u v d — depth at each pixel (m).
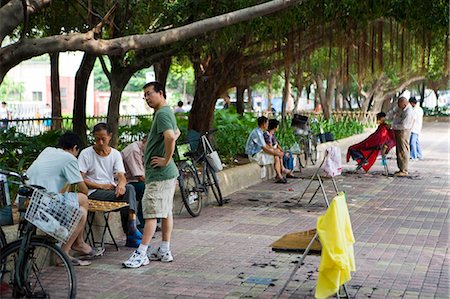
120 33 10.73
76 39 7.08
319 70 26.80
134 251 7.73
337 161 11.06
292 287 6.40
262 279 6.66
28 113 30.25
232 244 8.25
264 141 14.06
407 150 15.45
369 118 36.25
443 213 10.57
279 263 7.30
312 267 7.14
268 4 7.43
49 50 7.01
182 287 6.39
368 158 15.70
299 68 16.48
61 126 16.34
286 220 9.91
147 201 7.14
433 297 6.08
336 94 38.00
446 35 13.54
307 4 12.13
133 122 21.48
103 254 7.65
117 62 11.81
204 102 15.43
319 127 22.58
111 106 12.08
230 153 15.51
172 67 27.45
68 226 5.56
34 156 11.15
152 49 11.91
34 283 5.89
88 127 17.38
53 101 17.06
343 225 5.43
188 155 10.62
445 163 18.55
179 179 9.81
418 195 12.52
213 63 15.13
